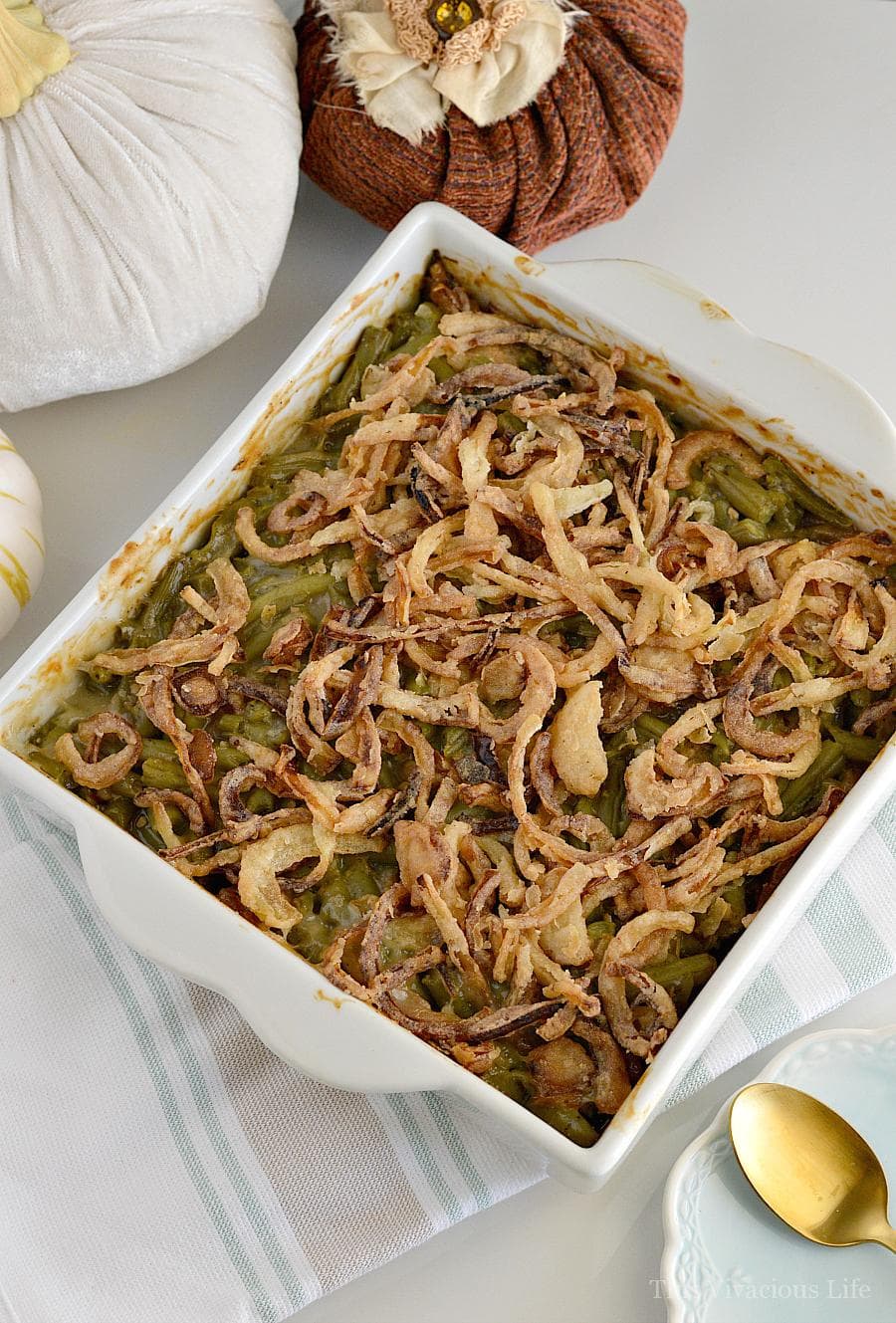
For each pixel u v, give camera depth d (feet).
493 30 2.63
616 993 2.34
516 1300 2.49
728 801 2.42
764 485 2.57
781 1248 2.42
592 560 2.52
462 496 2.54
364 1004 2.27
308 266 2.90
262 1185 2.51
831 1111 2.44
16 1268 2.48
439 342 2.60
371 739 2.42
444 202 2.73
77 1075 2.55
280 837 2.40
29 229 2.65
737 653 2.49
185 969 2.28
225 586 2.52
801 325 2.86
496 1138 2.48
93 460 2.82
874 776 2.35
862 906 2.57
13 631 2.75
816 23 3.03
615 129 2.72
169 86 2.67
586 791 2.41
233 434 2.53
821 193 2.93
